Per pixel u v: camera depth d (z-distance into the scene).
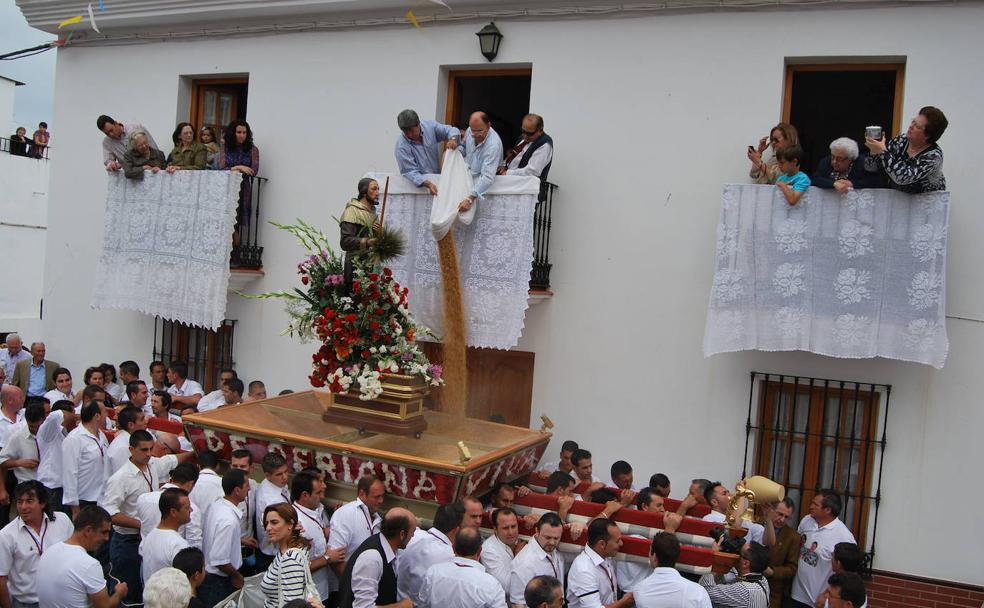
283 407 7.52
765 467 7.88
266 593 5.11
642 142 8.28
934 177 6.81
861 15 7.63
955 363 7.30
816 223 7.20
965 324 7.29
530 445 7.06
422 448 6.47
